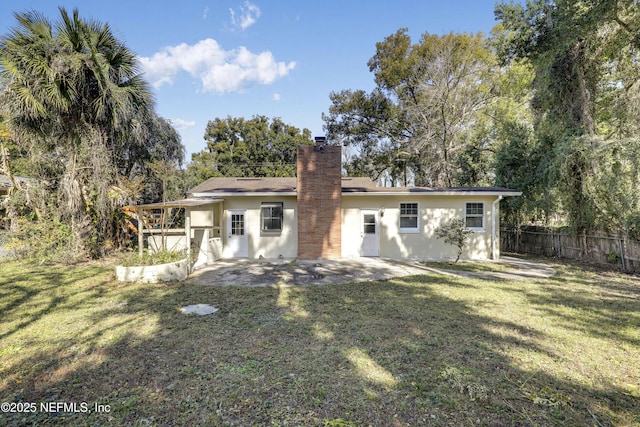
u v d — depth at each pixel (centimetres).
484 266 1022
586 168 998
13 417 276
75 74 941
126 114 1062
